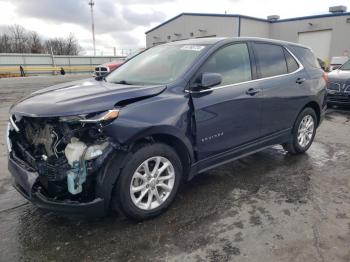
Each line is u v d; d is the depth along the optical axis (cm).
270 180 429
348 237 303
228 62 400
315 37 2594
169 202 344
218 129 379
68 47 6197
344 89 889
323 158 517
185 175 368
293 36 2733
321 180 430
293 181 426
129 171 304
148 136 315
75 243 295
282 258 274
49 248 288
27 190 297
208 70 375
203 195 385
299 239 300
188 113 344
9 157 332
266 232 311
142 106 313
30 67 3591
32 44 5809
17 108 321
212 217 337
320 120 555
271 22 2873
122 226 321
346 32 2400
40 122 308
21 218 335
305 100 506
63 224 324
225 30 2798
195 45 406
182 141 340
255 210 351
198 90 355
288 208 356
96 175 291
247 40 437
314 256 276
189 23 3116
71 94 327
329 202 370
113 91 325
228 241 297
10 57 3547
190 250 285
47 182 295
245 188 405
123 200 306
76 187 283
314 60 553
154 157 323
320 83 538
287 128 490
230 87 390
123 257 277
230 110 387
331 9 2469
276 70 465
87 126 287
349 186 412
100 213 298
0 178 429
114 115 291
